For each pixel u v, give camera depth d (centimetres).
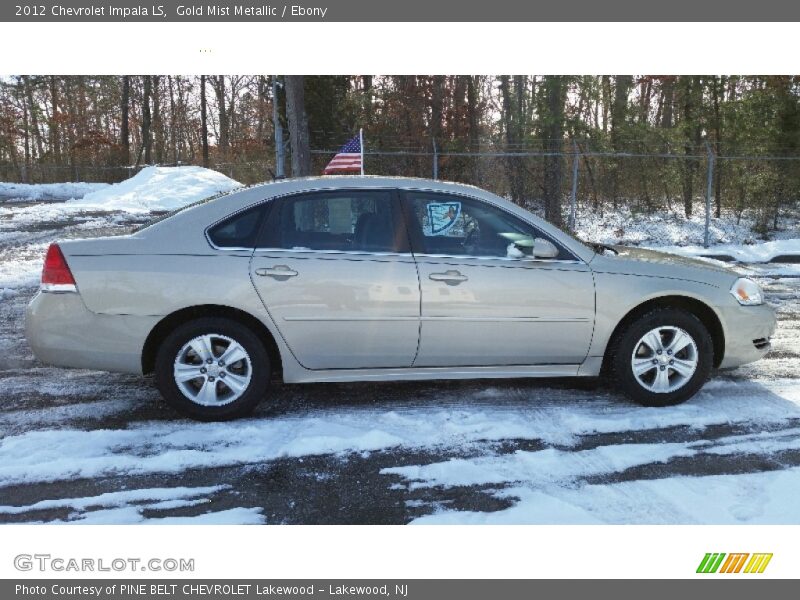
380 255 434
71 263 411
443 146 1917
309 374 440
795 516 329
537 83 1875
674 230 1539
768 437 421
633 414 455
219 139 4181
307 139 1167
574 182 1366
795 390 509
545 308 445
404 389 508
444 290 434
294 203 435
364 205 440
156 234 423
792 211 1588
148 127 3650
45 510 332
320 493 351
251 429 424
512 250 444
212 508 336
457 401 481
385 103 2005
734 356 479
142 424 434
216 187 2208
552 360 457
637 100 2289
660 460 388
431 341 440
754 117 1742
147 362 435
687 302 473
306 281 424
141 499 343
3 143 3653
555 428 432
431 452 397
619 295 452
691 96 1827
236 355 430
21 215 1611
